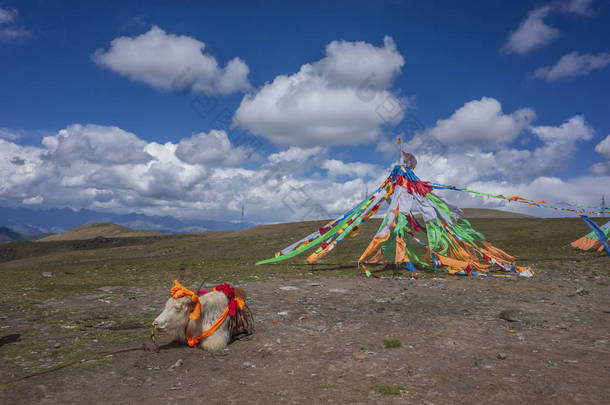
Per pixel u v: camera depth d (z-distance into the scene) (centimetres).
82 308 995
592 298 1118
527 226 4028
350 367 545
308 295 1181
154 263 2734
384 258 2091
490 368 533
